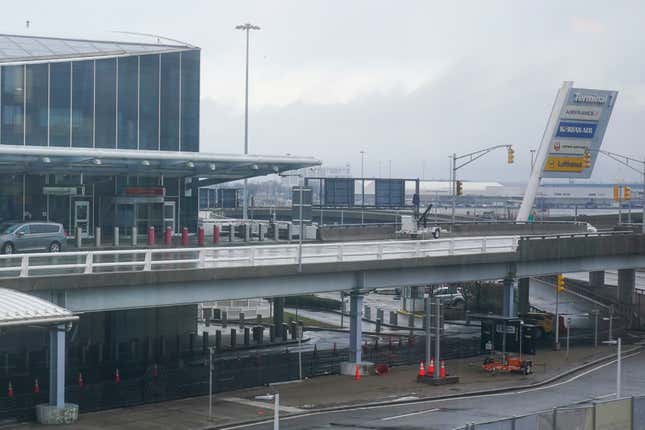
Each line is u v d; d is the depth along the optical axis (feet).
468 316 241.55
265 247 148.56
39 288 121.49
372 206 420.77
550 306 261.24
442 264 174.60
